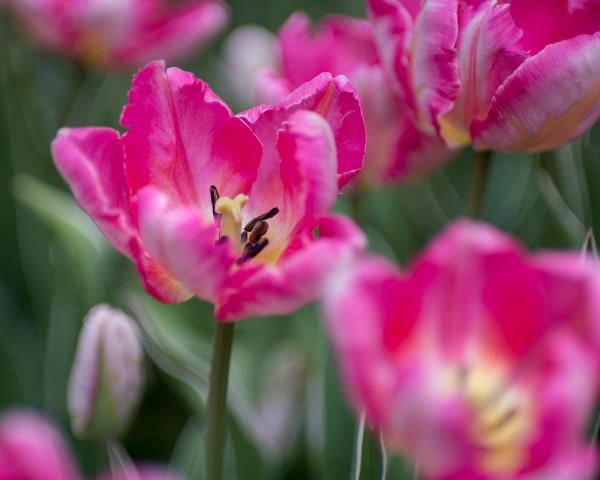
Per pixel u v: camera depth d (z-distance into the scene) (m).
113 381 0.70
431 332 0.59
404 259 0.89
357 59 0.80
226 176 0.68
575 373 0.56
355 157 0.66
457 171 0.97
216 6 1.01
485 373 0.60
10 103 0.95
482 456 0.57
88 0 0.97
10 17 1.03
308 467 0.85
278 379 0.85
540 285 0.58
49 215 0.84
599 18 0.71
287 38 0.80
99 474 0.75
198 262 0.62
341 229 0.62
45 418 0.83
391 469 0.70
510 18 0.70
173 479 0.63
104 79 1.04
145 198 0.62
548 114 0.70
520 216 0.90
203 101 0.67
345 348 0.56
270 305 0.62
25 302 0.94
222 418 0.65
